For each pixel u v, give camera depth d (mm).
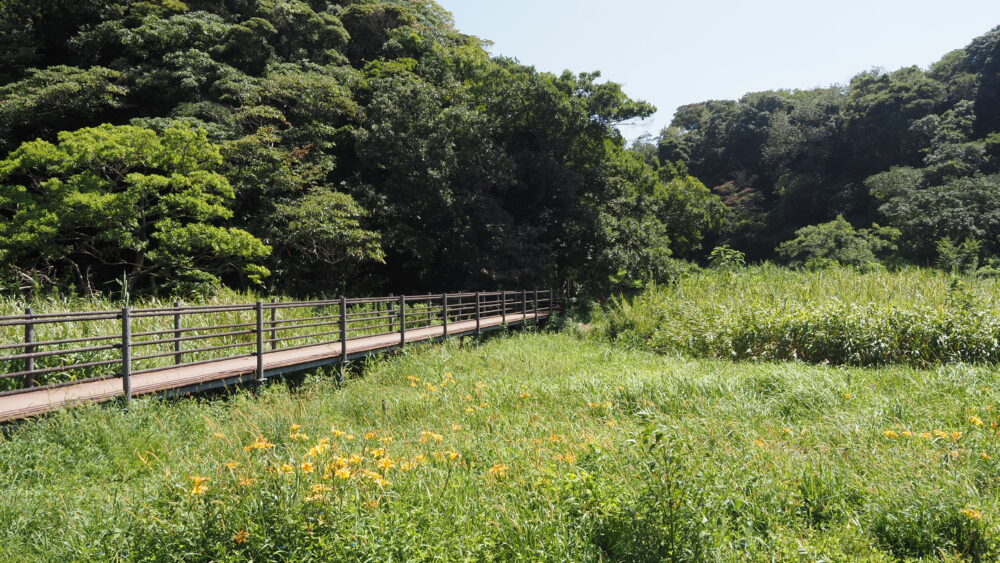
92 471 5105
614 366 11508
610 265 27438
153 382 7285
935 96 52375
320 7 32625
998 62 52781
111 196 15977
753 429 6168
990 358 9859
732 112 68688
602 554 3533
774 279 17656
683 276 27891
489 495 4359
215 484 3771
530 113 27641
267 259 21859
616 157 30875
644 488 3787
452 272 27719
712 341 12852
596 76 28984
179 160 17750
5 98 21172
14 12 26297
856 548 3646
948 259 32000
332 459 3885
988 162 45500
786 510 4094
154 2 26750
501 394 8203
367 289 25922
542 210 30062
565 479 4137
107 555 3436
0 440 5270
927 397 7176
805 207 55250
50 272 18594
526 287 26031
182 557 3209
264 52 27094
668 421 6289
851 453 5168
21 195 16781
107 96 22109
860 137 54031
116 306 11297
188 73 23328
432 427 6648
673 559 3396
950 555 3525
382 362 11086
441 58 29688
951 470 4496
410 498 4066
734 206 60219
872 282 14242
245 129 22938
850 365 10586
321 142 23469
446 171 24344
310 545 3182
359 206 22344
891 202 43438
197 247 17812
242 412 7086
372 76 28625
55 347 8078
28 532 3955
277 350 10148
